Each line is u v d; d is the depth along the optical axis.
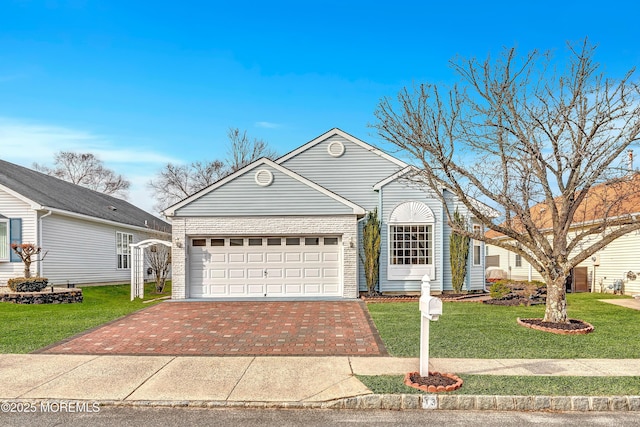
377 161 18.41
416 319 11.74
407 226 17.67
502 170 11.39
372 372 7.07
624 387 6.27
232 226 15.94
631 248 17.58
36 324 11.19
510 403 5.91
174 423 5.39
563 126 10.39
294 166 18.45
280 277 16.14
